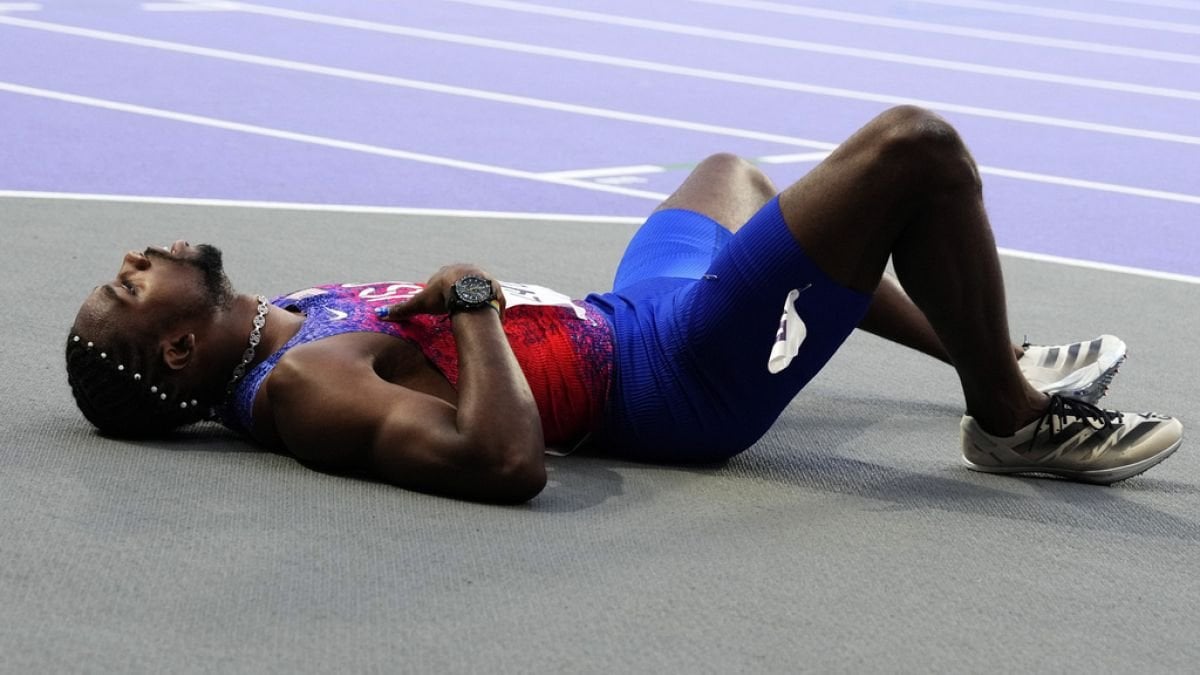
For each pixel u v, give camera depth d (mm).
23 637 3121
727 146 11039
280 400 4059
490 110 11914
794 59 15500
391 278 6750
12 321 5574
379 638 3193
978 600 3557
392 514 3877
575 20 17562
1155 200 9938
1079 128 12531
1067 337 6465
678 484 4266
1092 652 3324
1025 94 14086
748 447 4441
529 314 4281
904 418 5109
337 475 4156
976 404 4383
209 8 17109
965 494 4316
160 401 4203
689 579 3576
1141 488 4473
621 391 4336
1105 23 19625
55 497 3877
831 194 3936
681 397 4293
